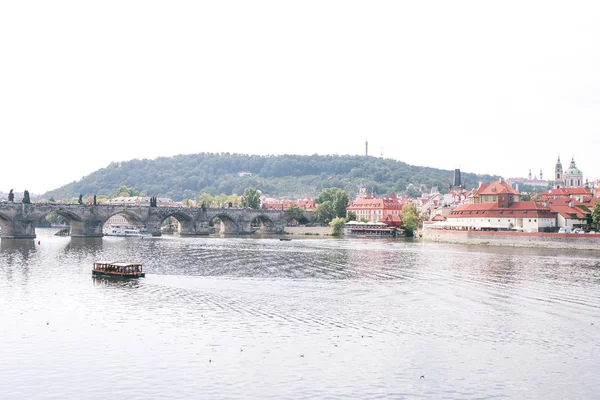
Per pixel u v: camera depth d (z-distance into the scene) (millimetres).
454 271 151500
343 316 95625
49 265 160750
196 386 64750
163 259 180375
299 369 69812
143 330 86062
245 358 73562
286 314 96938
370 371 69312
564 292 118000
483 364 71938
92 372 68938
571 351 77188
